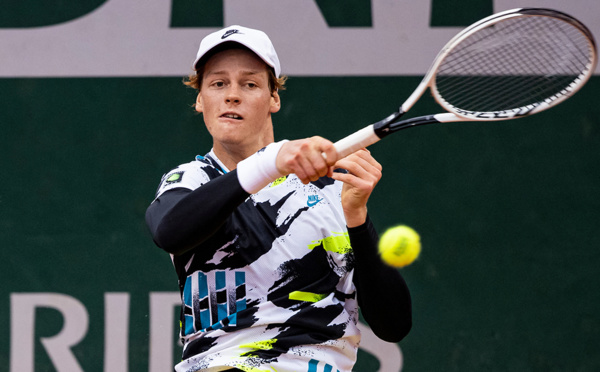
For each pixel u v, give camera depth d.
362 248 7.86
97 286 15.70
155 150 16.05
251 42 8.22
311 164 6.97
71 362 15.52
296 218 7.91
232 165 8.45
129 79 16.12
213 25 16.12
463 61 8.00
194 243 7.16
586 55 7.66
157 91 16.14
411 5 16.12
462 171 16.00
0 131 15.98
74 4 16.19
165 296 15.70
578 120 16.08
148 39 16.16
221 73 8.23
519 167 16.02
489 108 9.62
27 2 16.17
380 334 8.53
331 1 16.14
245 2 16.11
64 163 15.98
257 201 7.91
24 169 15.93
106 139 16.05
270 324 7.63
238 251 7.72
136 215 15.91
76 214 15.88
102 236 15.83
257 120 8.28
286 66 16.12
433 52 16.11
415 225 15.91
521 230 15.93
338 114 16.09
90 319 15.62
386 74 16.11
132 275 15.74
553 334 15.74
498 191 15.98
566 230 15.93
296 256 7.79
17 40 16.09
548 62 7.93
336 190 8.31
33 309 15.62
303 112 16.08
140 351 15.58
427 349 15.65
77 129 16.05
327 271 7.95
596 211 15.95
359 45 16.11
